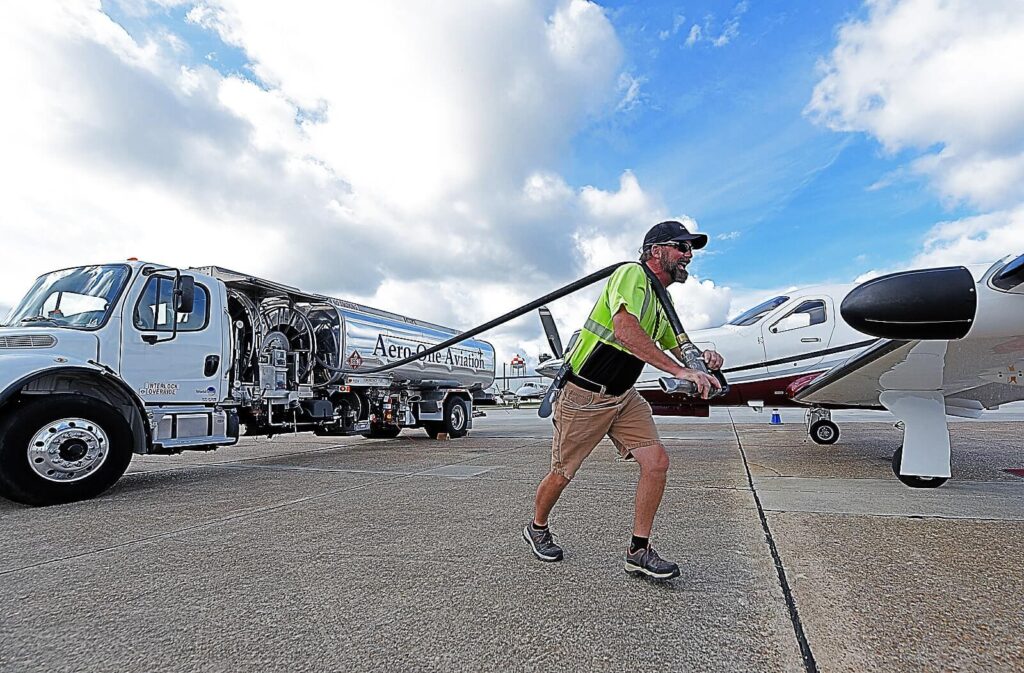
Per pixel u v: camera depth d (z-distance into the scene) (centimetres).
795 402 798
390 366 473
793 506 408
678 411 862
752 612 218
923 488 480
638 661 182
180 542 329
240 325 761
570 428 266
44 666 183
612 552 298
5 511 421
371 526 364
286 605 231
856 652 185
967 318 317
